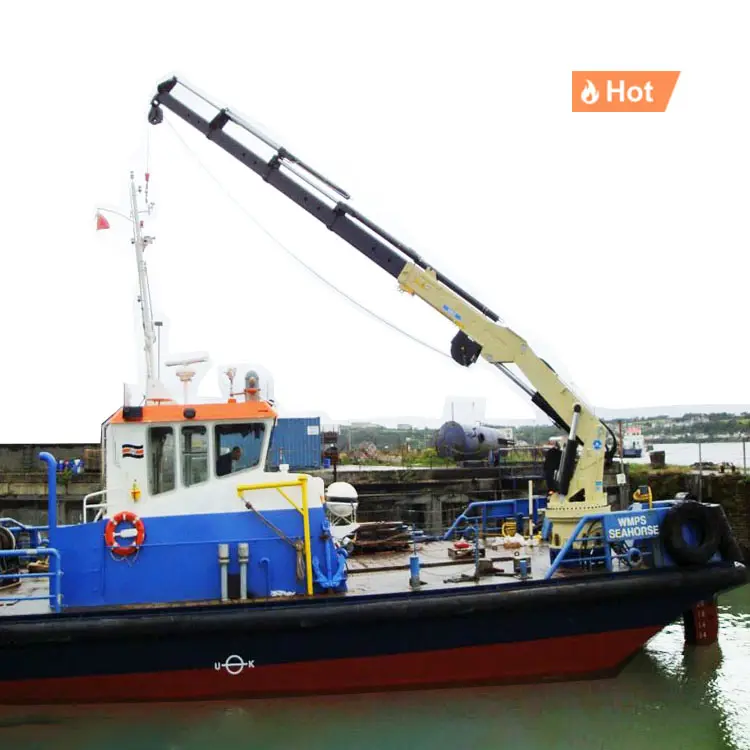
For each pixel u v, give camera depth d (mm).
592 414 8719
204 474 7625
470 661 7746
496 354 8727
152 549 7391
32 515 17297
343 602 7348
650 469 18703
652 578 7941
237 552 7477
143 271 8273
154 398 7871
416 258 8789
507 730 7035
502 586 7727
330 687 7535
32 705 7199
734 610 11914
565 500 8680
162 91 8867
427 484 18031
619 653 8172
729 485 16625
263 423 7824
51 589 7160
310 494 7766
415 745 6750
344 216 8836
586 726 7117
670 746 6770
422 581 8078
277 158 8766
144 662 7133
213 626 6996
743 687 8109
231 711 7297
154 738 6871
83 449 17891
